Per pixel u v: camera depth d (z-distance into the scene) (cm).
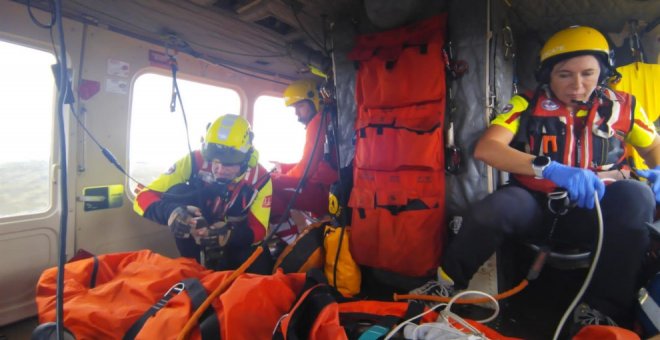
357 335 125
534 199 153
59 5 82
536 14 251
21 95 200
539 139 155
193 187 212
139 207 200
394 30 211
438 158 184
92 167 229
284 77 363
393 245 186
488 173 189
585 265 136
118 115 240
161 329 117
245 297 121
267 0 207
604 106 149
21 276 202
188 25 235
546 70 154
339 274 207
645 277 133
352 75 238
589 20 258
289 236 272
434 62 188
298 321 117
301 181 190
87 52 222
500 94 206
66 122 216
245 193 206
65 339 121
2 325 194
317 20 244
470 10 191
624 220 123
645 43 273
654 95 245
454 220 198
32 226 205
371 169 201
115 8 207
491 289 186
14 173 200
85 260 158
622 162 178
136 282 142
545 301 194
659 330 108
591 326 107
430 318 133
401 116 196
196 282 133
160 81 267
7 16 188
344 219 212
